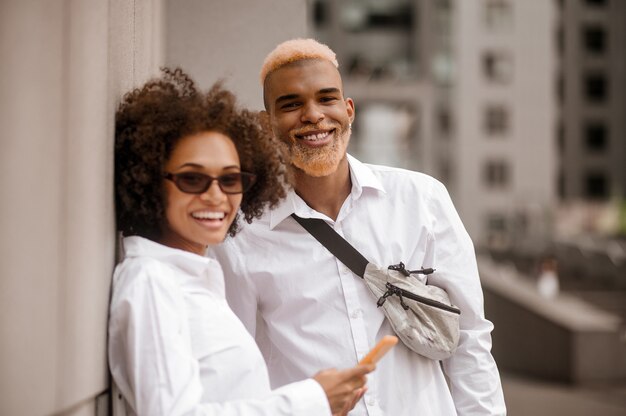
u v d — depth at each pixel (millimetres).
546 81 50375
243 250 2373
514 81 50219
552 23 52094
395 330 2252
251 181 1792
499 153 50156
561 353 9922
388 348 1707
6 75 1234
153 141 1671
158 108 1700
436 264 2422
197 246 1808
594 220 54281
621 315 14508
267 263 2354
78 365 1497
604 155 56906
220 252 2379
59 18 1438
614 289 17984
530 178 50125
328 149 2330
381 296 2268
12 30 1257
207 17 3840
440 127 50531
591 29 56906
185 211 1695
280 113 2350
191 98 1751
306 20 3844
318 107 2322
